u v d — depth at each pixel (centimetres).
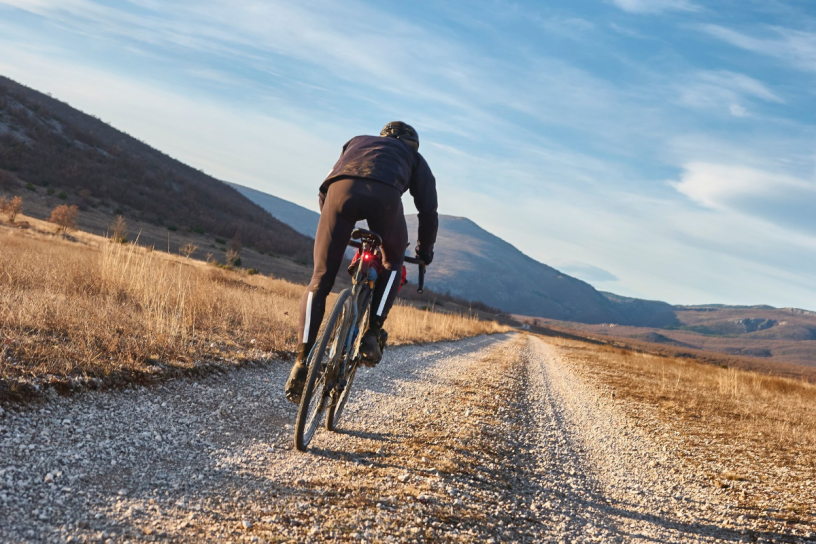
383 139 364
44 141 12531
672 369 2658
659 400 1275
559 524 378
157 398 478
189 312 885
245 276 3384
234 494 307
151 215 11006
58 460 305
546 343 5228
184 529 251
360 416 595
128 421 402
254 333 938
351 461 414
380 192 338
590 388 1405
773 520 459
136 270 973
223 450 386
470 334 3406
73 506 255
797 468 683
